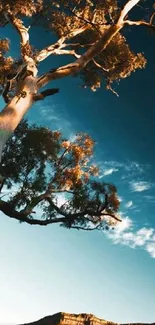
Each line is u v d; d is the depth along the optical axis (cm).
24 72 1867
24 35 1997
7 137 1661
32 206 2158
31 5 1992
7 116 1677
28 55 1948
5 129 1644
